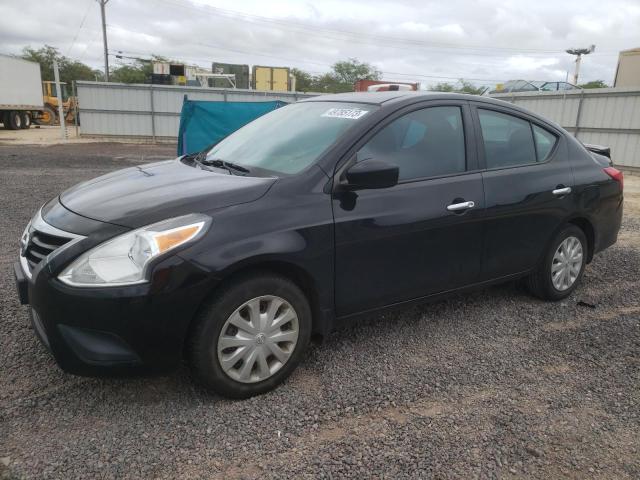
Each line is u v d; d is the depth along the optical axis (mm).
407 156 3496
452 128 3762
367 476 2430
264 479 2393
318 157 3211
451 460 2551
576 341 3852
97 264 2604
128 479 2361
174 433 2678
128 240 2643
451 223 3582
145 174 3551
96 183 3484
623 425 2867
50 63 67062
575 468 2531
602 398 3123
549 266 4379
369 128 3355
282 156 3404
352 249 3176
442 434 2744
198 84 28172
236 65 31656
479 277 3902
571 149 4531
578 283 4711
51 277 2645
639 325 4160
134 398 2959
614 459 2602
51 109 35594
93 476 2367
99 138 23812
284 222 2922
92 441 2592
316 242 3014
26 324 3770
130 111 23531
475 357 3570
